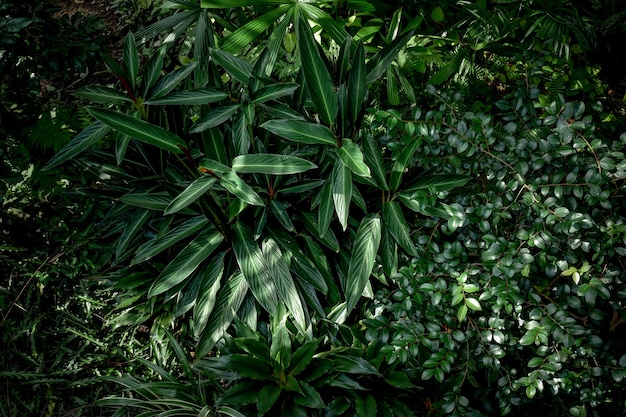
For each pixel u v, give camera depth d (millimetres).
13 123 3354
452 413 2488
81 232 3238
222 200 2932
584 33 3666
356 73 2523
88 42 3363
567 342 2279
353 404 2643
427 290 2471
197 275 2939
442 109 2613
